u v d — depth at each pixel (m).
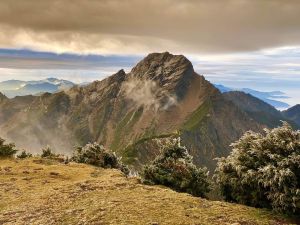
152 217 15.83
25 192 22.16
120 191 20.53
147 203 17.88
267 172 17.30
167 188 22.95
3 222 16.59
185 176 23.50
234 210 17.55
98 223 15.30
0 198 21.08
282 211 17.14
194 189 23.02
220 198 21.09
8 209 18.69
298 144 18.20
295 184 17.09
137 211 16.64
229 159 20.25
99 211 16.78
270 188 17.69
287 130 18.94
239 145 20.23
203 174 23.73
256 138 19.95
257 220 16.27
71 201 18.91
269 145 18.91
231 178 19.38
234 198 19.89
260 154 18.78
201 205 18.03
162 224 15.00
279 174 17.00
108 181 23.28
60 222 15.77
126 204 17.72
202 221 15.55
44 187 23.36
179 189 23.20
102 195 19.69
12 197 21.16
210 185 23.28
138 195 19.53
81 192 20.61
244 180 18.52
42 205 18.67
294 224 16.22
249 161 19.17
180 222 15.24
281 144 18.38
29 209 18.23
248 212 17.45
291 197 16.80
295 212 17.05
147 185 22.91
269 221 16.31
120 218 15.73
